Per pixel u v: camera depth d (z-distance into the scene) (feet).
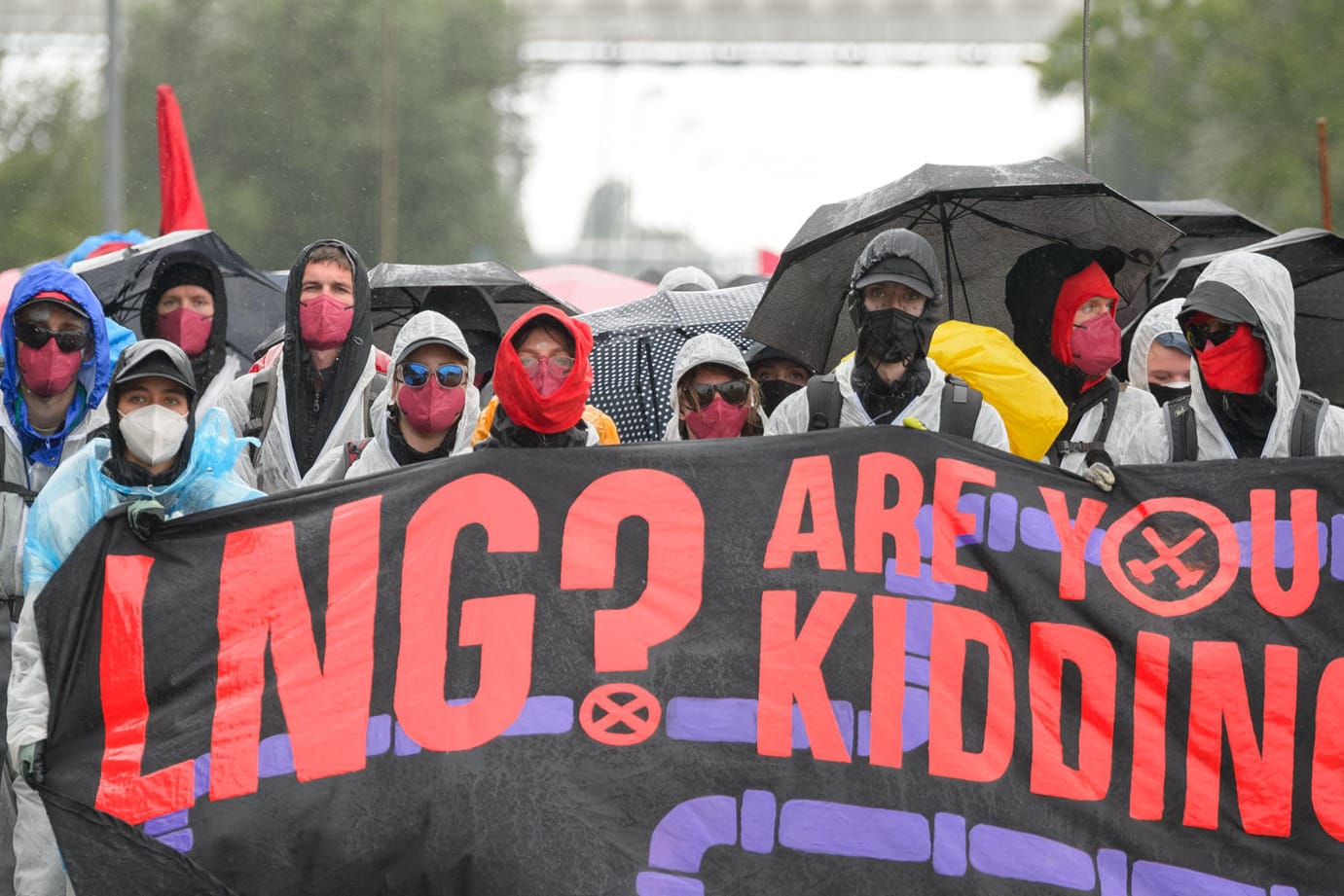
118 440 48.01
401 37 322.55
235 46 320.09
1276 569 47.65
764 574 47.39
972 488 47.96
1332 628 47.34
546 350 48.80
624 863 44.96
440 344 53.11
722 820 45.44
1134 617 47.29
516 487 47.98
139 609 47.09
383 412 55.01
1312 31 242.99
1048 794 46.14
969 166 58.29
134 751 46.37
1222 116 249.34
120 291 77.71
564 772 45.60
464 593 47.26
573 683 46.50
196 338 68.90
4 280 103.45
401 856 45.50
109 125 215.72
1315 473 48.01
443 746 45.93
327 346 59.47
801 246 57.67
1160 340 63.93
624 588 47.34
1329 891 46.14
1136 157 260.42
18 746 46.39
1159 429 53.06
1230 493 48.08
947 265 61.11
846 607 47.09
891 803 45.70
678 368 56.70
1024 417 53.26
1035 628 47.29
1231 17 244.22
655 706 46.29
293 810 45.70
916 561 47.57
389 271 74.02
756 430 57.00
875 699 46.42
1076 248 59.16
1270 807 46.42
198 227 96.53
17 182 303.48
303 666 46.75
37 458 55.62
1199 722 46.85
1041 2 421.59
